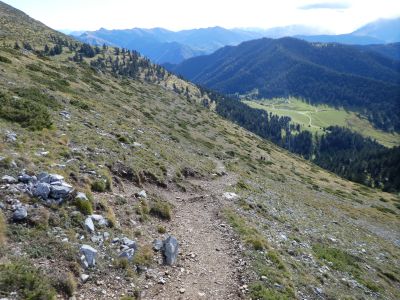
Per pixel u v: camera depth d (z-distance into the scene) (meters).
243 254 18.11
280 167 88.12
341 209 59.19
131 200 20.34
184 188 28.83
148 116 66.69
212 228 21.59
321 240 29.23
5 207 13.15
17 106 24.52
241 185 38.12
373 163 192.00
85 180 18.53
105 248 14.16
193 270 15.71
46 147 20.39
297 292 16.12
